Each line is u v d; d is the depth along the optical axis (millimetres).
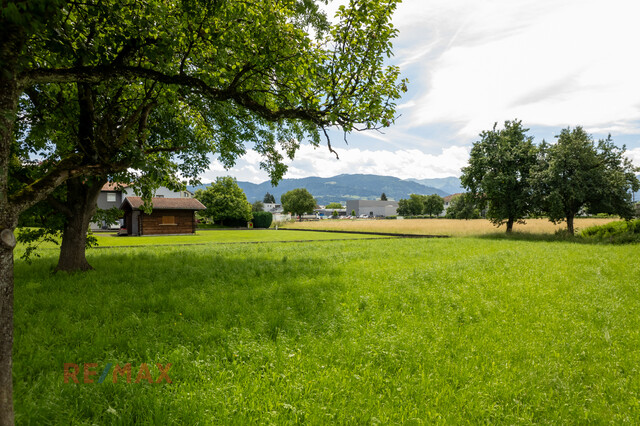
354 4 6211
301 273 11375
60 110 8609
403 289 9070
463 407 3779
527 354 5180
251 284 9516
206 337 5406
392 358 4855
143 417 3396
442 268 12320
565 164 28844
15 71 2686
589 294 8742
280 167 14648
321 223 70062
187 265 12648
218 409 3488
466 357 5023
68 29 5367
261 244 24781
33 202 3197
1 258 2521
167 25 5863
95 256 15625
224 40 7012
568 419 3672
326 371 4363
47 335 5297
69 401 3584
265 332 5770
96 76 4012
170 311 6895
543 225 43375
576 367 4797
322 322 6246
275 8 7555
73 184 11188
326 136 6543
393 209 190875
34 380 4000
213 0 5867
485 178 32469
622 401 4062
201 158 14648
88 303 7102
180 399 3594
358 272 11562
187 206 42031
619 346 5609
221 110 10805
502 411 3752
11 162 10023
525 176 32688
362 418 3457
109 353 4711
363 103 6527
